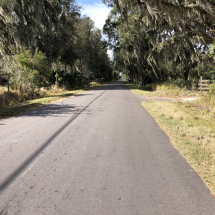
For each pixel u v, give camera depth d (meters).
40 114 8.01
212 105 9.11
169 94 15.54
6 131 5.51
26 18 19.31
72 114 7.86
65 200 2.44
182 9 11.70
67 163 3.47
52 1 22.33
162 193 2.58
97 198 2.47
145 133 5.24
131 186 2.75
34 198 2.48
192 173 3.11
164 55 20.55
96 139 4.75
